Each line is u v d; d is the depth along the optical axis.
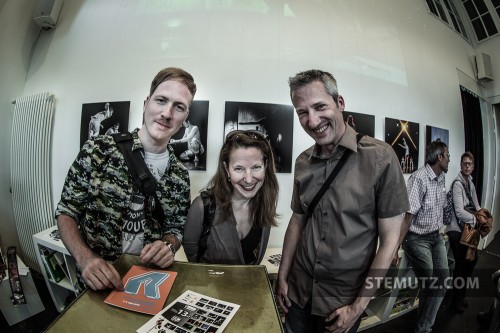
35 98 1.78
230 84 1.54
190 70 1.56
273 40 1.58
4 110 1.85
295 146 1.53
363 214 0.72
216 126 1.53
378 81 1.54
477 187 1.61
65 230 0.69
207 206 0.88
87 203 0.77
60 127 1.78
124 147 0.77
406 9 1.70
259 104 1.51
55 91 1.82
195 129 1.52
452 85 1.67
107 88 1.68
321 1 1.63
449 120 1.62
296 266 0.90
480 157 1.65
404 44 1.63
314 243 0.80
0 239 1.80
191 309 0.48
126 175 0.77
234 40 1.58
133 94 1.63
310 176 0.82
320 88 0.67
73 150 1.76
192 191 1.52
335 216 0.75
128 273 0.59
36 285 1.84
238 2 1.64
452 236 1.38
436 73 1.65
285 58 1.55
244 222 0.95
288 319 0.95
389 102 1.52
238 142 0.83
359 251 0.74
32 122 1.77
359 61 1.55
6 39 1.79
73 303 0.48
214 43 1.59
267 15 1.61
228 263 0.92
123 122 1.63
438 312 1.36
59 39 1.90
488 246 1.63
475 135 1.67
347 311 0.74
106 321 0.43
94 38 1.78
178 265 0.64
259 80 1.54
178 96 0.75
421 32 1.69
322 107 0.67
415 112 1.56
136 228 0.81
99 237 0.79
